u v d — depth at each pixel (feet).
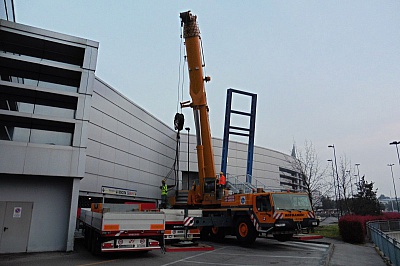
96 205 55.31
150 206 59.57
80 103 51.83
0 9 47.88
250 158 81.56
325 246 57.31
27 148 47.14
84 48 54.34
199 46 66.39
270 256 45.19
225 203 60.54
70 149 49.42
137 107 102.27
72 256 43.65
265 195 53.06
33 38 51.37
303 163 110.11
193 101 64.54
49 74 54.85
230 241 64.85
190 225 56.39
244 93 85.61
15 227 46.62
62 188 50.03
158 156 114.32
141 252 47.70
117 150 89.35
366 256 47.29
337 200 171.12
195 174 136.05
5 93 51.03
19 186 47.96
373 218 90.74
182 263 39.29
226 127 81.76
